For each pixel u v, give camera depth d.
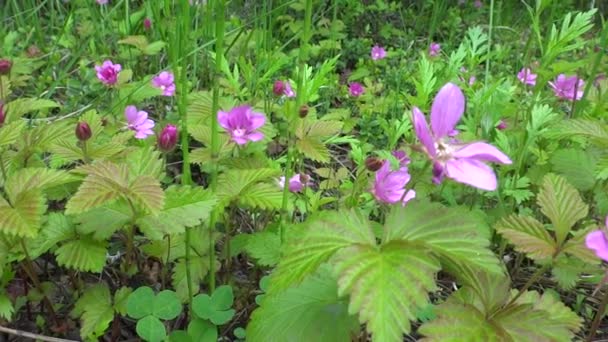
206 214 0.19
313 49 0.51
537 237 0.17
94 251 0.20
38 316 0.21
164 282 0.23
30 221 0.17
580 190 0.27
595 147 0.28
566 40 0.26
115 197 0.18
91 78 0.40
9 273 0.20
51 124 0.25
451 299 0.15
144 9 0.49
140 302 0.19
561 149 0.28
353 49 0.57
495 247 0.27
